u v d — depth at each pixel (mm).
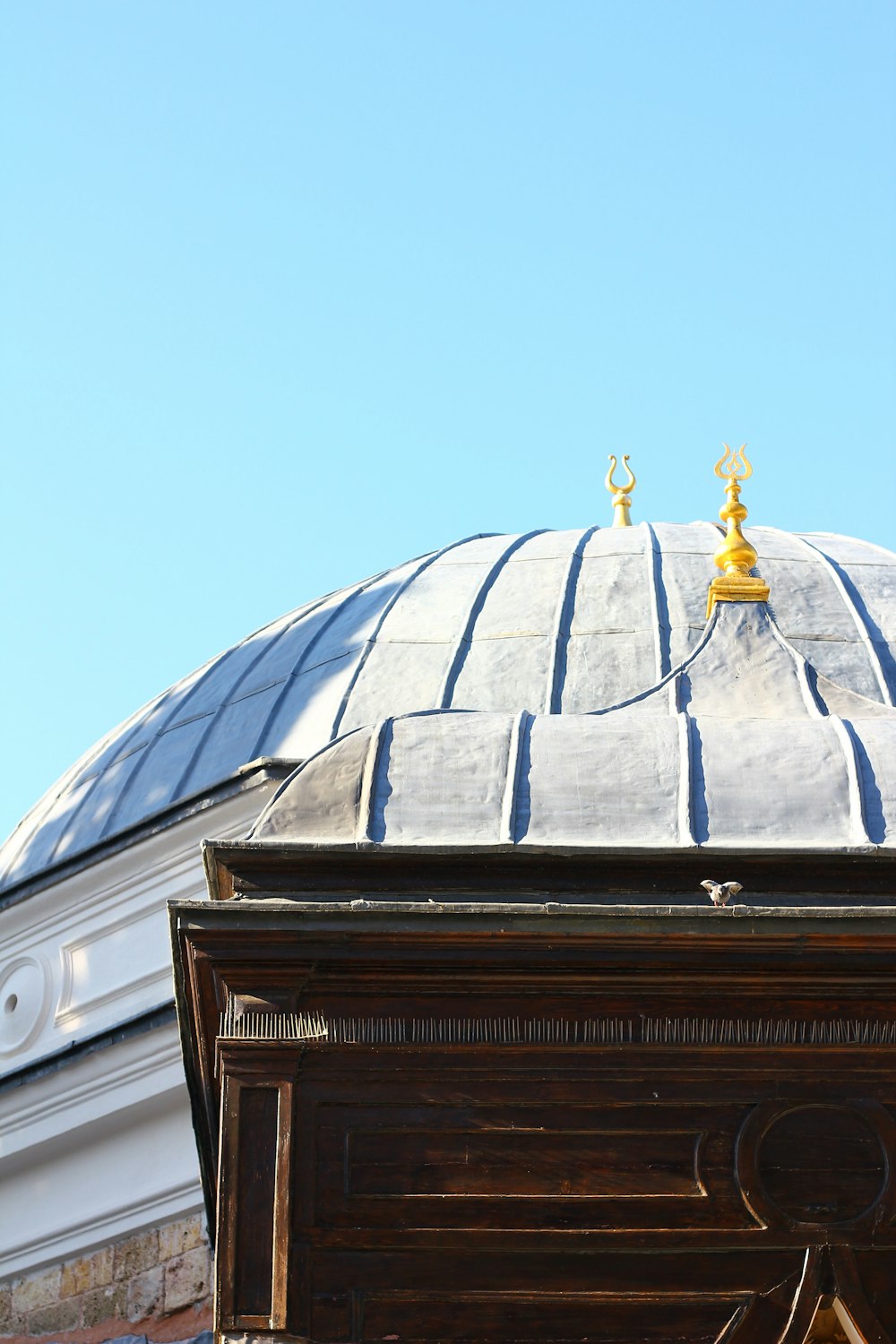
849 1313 8172
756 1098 8492
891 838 9086
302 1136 8461
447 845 8969
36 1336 15422
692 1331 8211
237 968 8625
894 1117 8461
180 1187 14977
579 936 8547
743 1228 8320
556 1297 8266
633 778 9430
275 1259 8203
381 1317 8234
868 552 18844
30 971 16547
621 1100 8500
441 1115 8500
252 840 9156
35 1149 15664
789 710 10352
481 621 17250
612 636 16750
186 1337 14578
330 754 9633
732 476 11609
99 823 17266
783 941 8508
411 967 8609
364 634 17438
